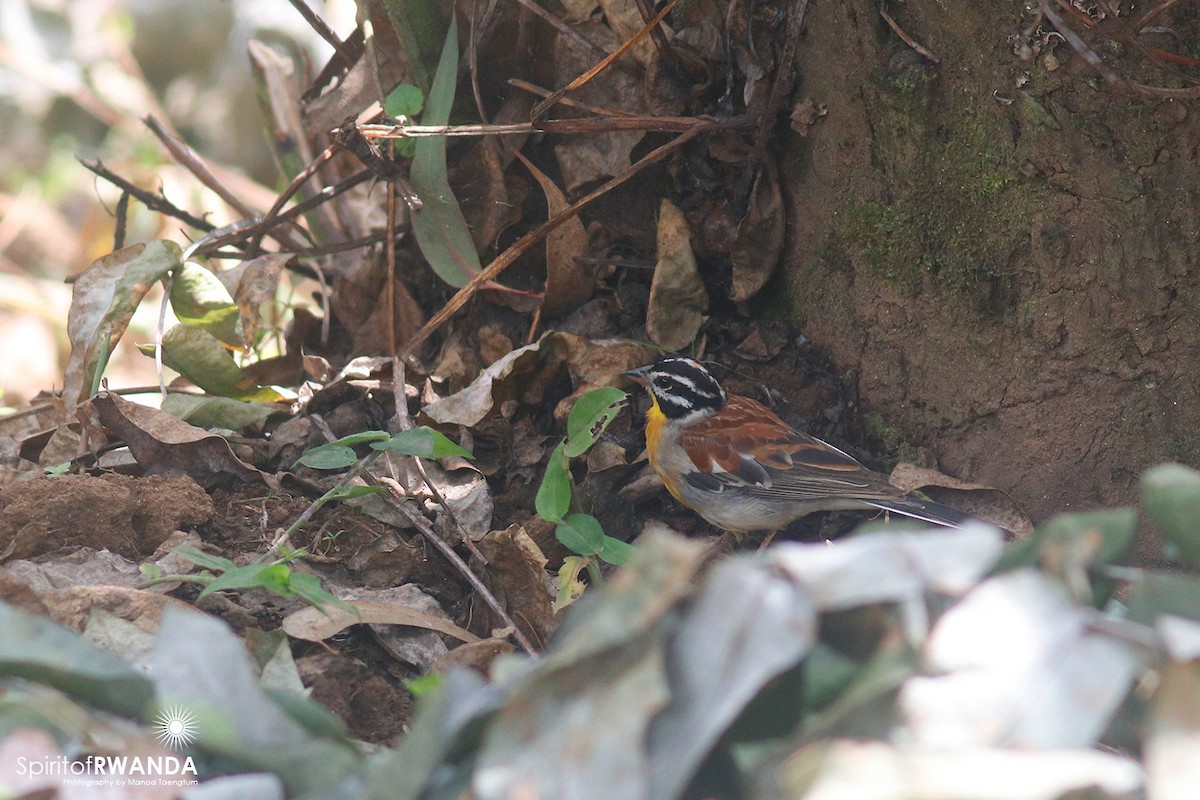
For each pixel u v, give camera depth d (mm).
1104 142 8961
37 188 18922
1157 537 9328
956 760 4188
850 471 10000
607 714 4422
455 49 10703
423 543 9250
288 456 10367
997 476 10109
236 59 20875
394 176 10977
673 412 10469
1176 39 8531
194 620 5215
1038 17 8922
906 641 4711
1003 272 9758
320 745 5035
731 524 10531
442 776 4922
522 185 11680
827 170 10625
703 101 10969
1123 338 9312
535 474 10438
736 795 4699
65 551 8367
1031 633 4562
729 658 4547
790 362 11258
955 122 9672
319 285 13445
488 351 11328
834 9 10039
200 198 16766
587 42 10969
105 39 20312
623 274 11648
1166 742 4273
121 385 15914
